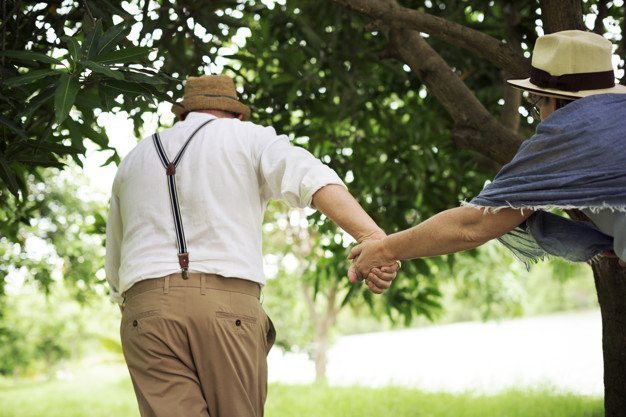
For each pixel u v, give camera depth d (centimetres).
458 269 1160
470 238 229
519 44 509
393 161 618
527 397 682
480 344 2155
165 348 248
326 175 251
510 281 1254
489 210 223
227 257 252
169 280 250
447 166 632
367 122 612
